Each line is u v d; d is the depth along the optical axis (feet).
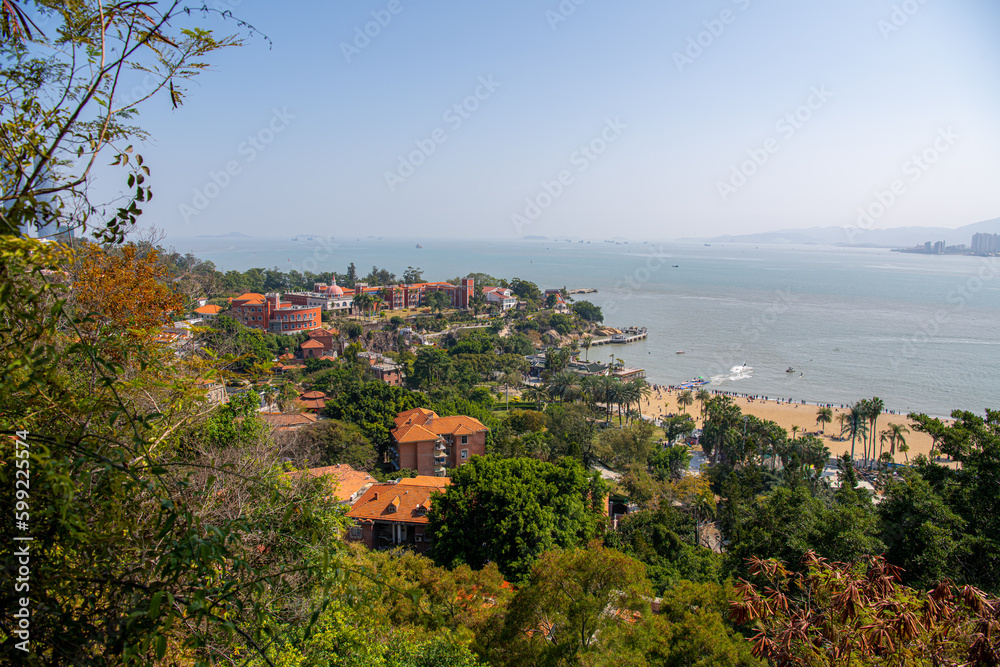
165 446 34.73
